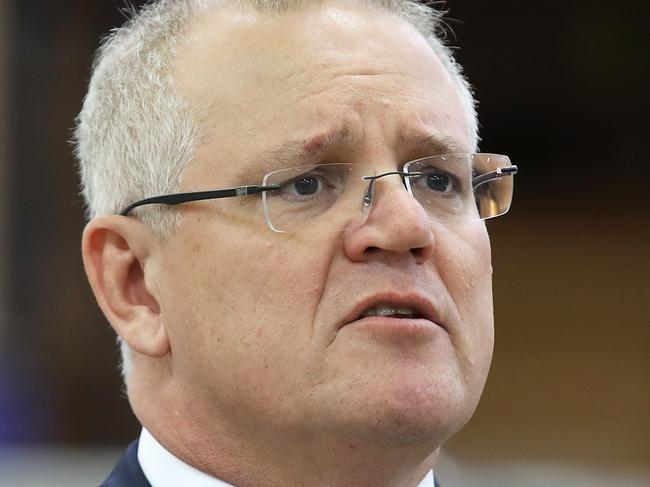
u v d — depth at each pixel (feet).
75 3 87.56
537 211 99.30
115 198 27.43
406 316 24.14
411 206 23.81
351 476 24.84
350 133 24.57
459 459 84.58
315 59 25.14
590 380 91.40
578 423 89.20
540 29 97.45
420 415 23.43
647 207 98.07
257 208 24.52
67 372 85.76
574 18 96.73
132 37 28.50
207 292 24.90
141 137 26.73
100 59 29.91
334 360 23.59
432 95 26.20
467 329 25.18
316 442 24.35
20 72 86.48
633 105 97.86
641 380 91.09
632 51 96.58
